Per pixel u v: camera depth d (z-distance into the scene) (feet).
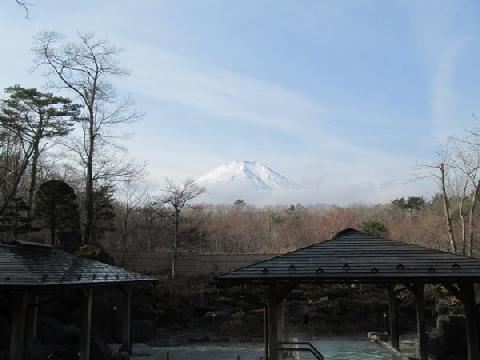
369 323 92.58
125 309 67.72
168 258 119.03
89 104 106.83
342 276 39.32
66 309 75.31
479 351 38.75
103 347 63.21
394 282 39.99
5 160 112.68
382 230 117.39
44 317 70.28
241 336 89.40
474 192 106.11
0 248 49.93
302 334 88.28
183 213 162.61
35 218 92.53
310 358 56.95
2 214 90.74
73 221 94.22
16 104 105.09
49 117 108.17
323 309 96.43
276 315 40.93
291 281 39.52
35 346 57.52
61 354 59.52
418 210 187.52
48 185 92.38
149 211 123.13
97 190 113.50
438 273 39.32
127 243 129.39
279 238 179.52
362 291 102.37
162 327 95.30
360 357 61.52
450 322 62.23
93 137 106.42
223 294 101.09
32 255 52.42
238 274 40.47
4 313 61.26
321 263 41.78
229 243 176.14
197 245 132.26
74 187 132.16
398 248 44.68
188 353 72.49
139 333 84.48
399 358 58.34
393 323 63.87
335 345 72.90
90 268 58.54
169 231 126.21
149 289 100.63
